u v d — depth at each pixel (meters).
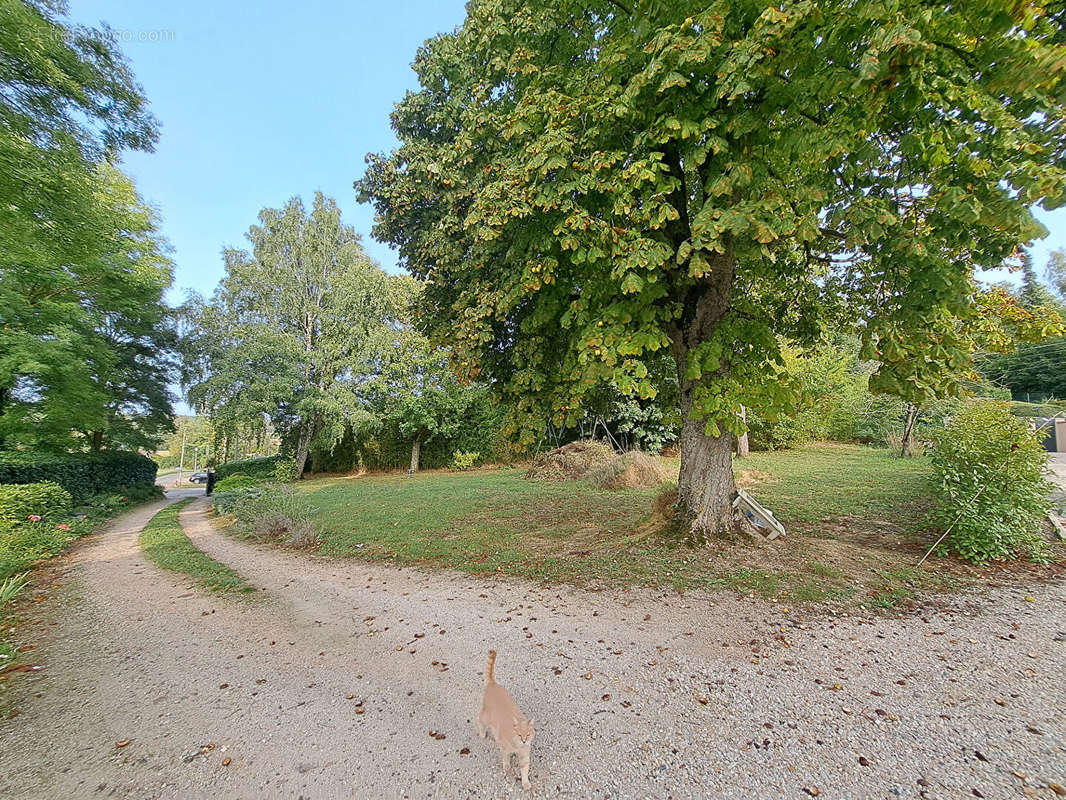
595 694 3.39
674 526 7.14
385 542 8.62
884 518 8.38
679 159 5.77
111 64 6.91
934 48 3.57
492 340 7.60
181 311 23.42
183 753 2.86
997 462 6.30
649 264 4.63
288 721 3.18
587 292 5.95
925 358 5.11
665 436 20.97
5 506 9.27
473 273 7.21
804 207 4.59
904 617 4.57
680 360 7.08
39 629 4.99
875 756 2.65
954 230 4.51
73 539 10.23
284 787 2.55
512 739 2.50
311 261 25.64
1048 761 2.57
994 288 7.12
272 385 22.66
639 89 4.57
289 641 4.53
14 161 5.88
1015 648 3.92
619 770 2.60
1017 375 25.83
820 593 5.11
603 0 5.79
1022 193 3.62
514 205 5.21
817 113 4.41
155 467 25.56
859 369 23.70
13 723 3.21
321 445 25.78
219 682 3.74
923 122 4.20
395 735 3.00
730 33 4.53
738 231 4.20
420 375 23.86
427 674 3.79
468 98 7.83
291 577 6.79
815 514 8.84
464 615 5.04
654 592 5.35
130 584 6.65
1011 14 3.29
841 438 22.92
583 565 6.39
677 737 2.88
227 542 9.76
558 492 14.41
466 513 11.44
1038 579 5.52
